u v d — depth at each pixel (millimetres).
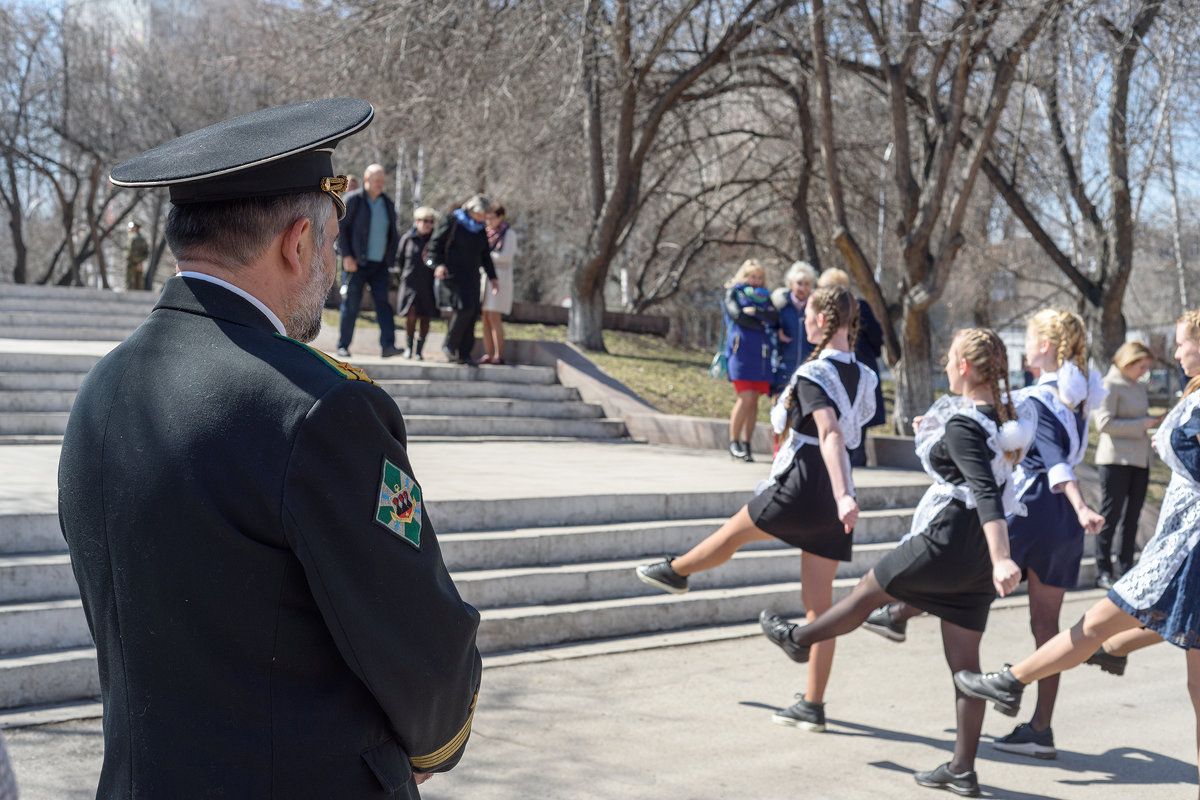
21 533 4871
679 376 13430
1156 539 3521
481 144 15836
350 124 1468
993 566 3666
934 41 11227
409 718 1411
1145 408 7738
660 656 5383
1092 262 16438
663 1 13047
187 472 1320
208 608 1315
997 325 25875
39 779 3438
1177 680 5430
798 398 4281
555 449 10195
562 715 4410
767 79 15922
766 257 22891
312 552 1297
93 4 26344
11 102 25750
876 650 5730
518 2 13109
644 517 6766
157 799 1328
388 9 13461
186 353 1410
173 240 1490
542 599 5711
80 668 4246
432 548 1454
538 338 14977
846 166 17688
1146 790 3883
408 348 12711
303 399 1340
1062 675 5496
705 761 3967
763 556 6621
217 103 24359
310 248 1520
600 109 14492
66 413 8742
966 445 3707
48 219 36375
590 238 14188
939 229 13250
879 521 7664
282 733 1333
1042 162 14656
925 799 3705
